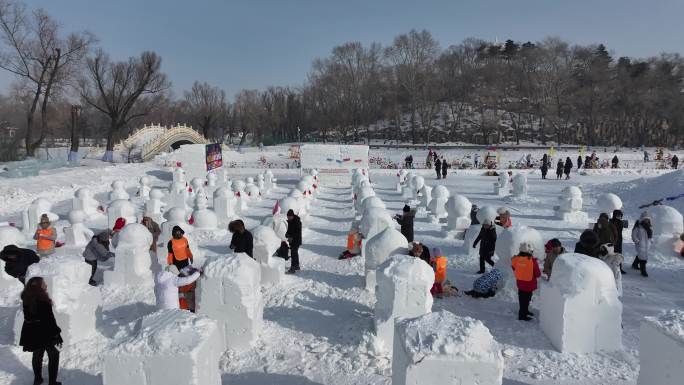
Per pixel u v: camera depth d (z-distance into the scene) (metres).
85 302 7.59
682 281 10.87
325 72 84.31
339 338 7.60
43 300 6.05
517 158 57.06
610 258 9.31
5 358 6.89
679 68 77.56
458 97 85.44
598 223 11.34
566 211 18.91
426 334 4.71
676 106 68.31
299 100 88.44
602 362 6.80
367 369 6.62
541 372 6.55
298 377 6.44
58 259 7.61
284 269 10.66
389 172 42.09
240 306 7.14
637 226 11.44
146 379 4.73
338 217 20.22
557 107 72.94
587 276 7.04
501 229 12.61
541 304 7.90
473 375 4.44
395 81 80.31
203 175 33.72
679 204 19.91
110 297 9.75
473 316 8.63
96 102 65.69
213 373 5.20
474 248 12.98
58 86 46.78
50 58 44.72
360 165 33.06
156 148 55.09
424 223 18.23
